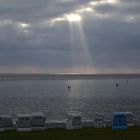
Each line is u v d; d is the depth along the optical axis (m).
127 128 33.09
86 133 30.30
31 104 94.94
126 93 150.62
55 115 67.31
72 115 33.97
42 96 131.00
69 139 27.59
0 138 27.70
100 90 183.12
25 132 30.81
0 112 73.56
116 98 118.94
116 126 32.97
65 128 33.56
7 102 101.81
